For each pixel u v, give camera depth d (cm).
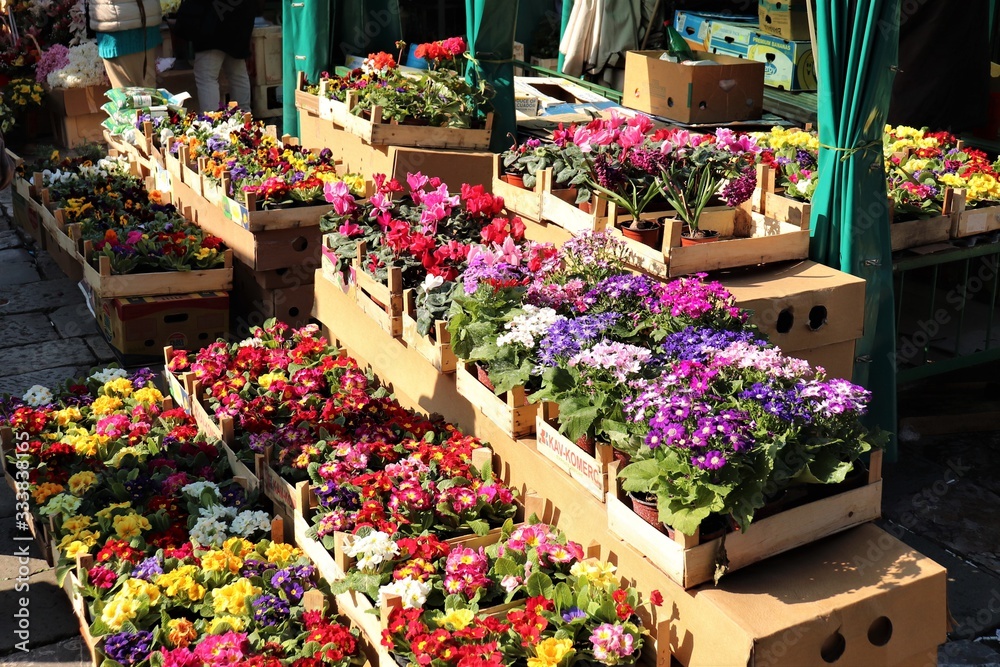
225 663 296
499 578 323
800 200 500
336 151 682
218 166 615
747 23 855
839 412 291
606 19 855
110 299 562
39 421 445
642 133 468
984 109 661
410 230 461
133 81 862
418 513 351
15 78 947
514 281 387
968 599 392
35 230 732
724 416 280
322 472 367
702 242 420
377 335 463
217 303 576
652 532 297
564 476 342
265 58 990
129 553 352
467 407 400
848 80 421
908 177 516
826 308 412
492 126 653
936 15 641
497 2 629
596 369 325
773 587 288
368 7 819
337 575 332
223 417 434
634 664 296
